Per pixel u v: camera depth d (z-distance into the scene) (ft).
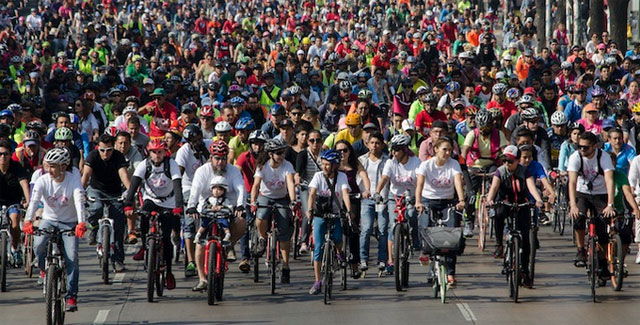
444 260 127.85
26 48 439.63
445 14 474.49
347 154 136.77
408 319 119.14
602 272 133.39
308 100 238.68
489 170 164.86
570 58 285.02
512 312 122.11
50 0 560.61
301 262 159.22
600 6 357.61
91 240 159.74
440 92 229.86
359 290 136.98
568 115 204.74
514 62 327.06
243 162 148.05
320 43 347.36
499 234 135.33
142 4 517.96
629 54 292.81
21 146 162.20
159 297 134.21
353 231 132.67
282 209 138.92
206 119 186.91
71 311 118.42
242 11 468.75
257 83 271.08
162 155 133.08
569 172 132.57
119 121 194.80
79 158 166.81
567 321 117.08
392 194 140.26
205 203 132.57
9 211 142.82
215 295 131.23
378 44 324.39
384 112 220.23
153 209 134.10
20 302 132.77
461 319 118.73
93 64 327.06
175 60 342.64
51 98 243.40
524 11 492.54
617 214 130.82
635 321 116.78
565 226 191.52
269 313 123.34
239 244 175.22
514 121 185.57
